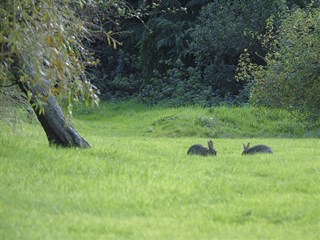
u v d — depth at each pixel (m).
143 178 21.89
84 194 19.56
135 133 52.16
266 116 54.62
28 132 32.00
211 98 65.06
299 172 23.91
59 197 19.16
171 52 72.56
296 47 47.44
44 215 17.55
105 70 80.25
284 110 54.16
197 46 65.94
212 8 66.25
